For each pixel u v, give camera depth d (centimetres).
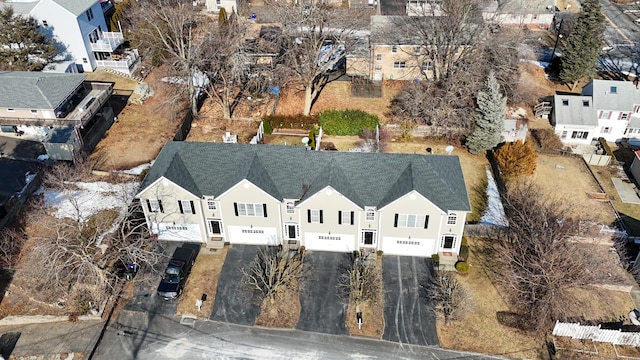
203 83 6900
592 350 3969
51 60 6956
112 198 5197
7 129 5947
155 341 4038
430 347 3994
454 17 6328
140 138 6172
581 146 6550
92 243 4309
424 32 6681
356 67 7406
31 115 5866
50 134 5594
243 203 4566
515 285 4319
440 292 4350
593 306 4303
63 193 5259
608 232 4959
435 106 6253
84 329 4109
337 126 6222
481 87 6181
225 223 4725
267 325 4153
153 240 4841
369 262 4634
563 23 8931
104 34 7456
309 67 6234
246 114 6650
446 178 4550
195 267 4609
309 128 6353
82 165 5494
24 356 3897
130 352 3956
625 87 6525
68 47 7062
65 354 3922
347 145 6153
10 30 6262
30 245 4712
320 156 4681
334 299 4331
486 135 5925
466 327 4119
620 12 10256
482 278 4503
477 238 4916
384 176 4588
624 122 6512
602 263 4469
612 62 8419
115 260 4550
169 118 6525
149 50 7312
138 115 6581
